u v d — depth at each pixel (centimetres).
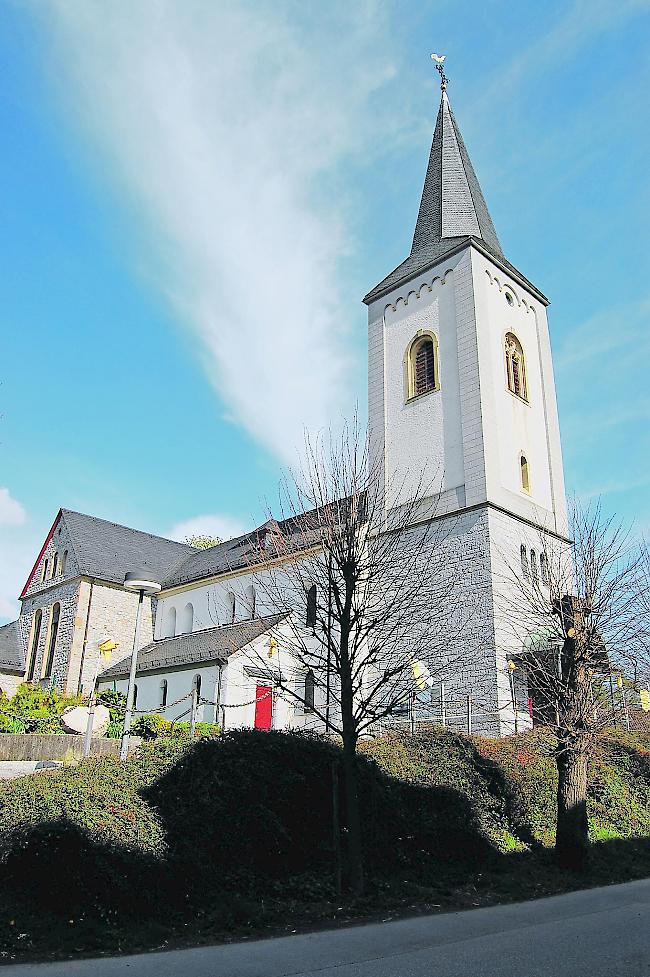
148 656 3559
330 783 1512
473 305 3138
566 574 2292
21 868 1100
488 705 2559
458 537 2867
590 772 2081
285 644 1862
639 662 2028
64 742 2206
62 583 4106
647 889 1462
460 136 3897
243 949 976
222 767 1411
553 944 973
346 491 1714
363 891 1320
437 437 3109
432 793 1652
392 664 2125
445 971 845
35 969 868
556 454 3325
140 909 1102
